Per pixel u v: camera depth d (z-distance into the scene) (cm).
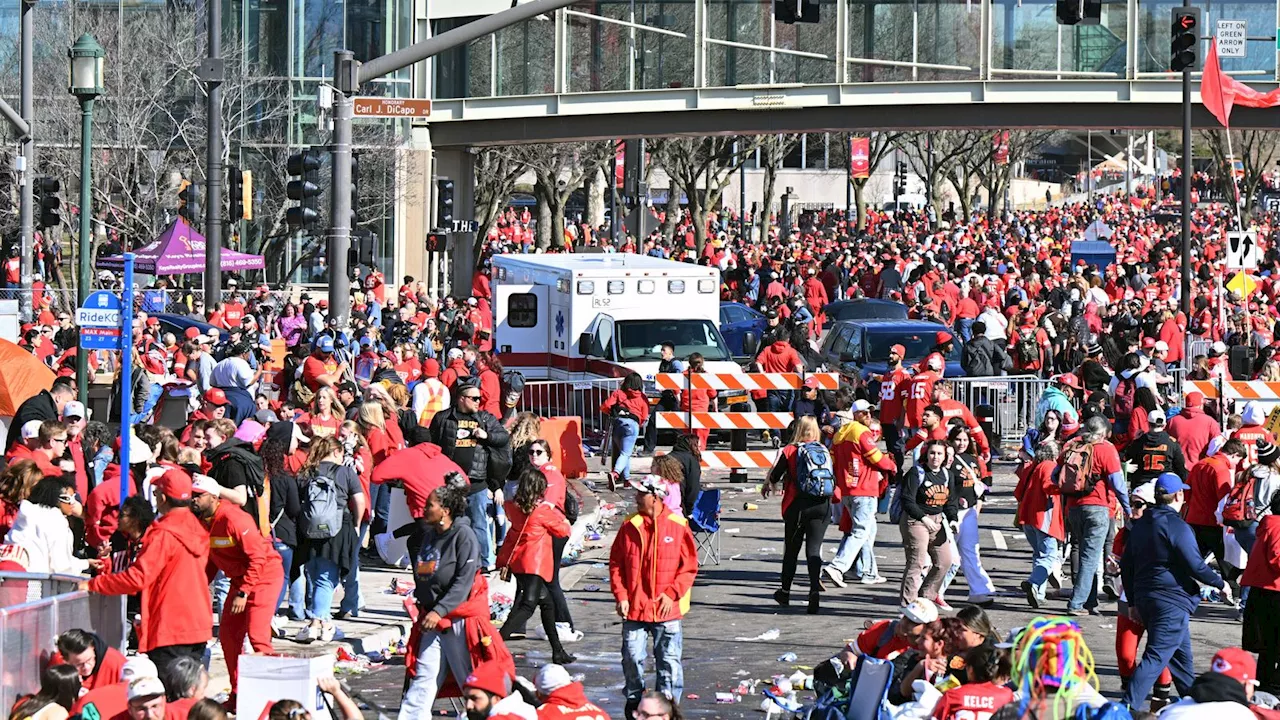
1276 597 2514
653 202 17600
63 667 1942
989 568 3644
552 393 5675
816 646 2917
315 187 4853
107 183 8644
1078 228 19850
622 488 4762
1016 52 8700
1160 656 2411
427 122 9538
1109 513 3153
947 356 5991
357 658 2761
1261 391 4756
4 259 8688
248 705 2041
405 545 3478
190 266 6569
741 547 3922
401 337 6406
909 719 1994
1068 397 4547
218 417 3070
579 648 2903
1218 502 3158
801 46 8906
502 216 15825
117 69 8644
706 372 4947
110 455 2970
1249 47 8644
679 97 9006
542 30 9269
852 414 3784
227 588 2969
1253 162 17312
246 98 9156
